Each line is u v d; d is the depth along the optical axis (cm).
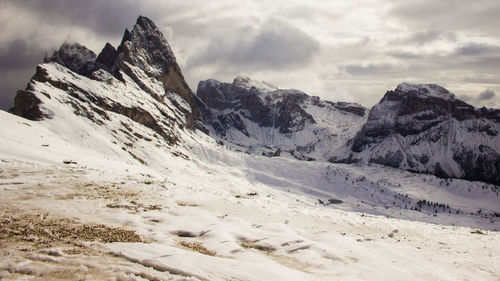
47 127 16388
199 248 2378
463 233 3584
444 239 3297
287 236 2797
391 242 3050
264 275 1920
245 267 1986
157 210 3350
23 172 4522
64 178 4381
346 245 2728
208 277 1789
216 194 4519
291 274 2002
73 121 18050
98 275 1678
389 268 2350
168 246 2186
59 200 3281
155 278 1716
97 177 4697
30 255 1822
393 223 3859
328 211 4397
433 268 2442
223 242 2542
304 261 2378
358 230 3453
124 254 1961
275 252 2539
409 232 3503
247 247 2612
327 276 2138
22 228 2308
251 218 3484
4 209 2773
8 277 1555
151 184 4619
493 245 3128
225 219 3212
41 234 2241
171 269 1825
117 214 2984
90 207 3150
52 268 1697
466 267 2531
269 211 3894
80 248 2048
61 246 2052
